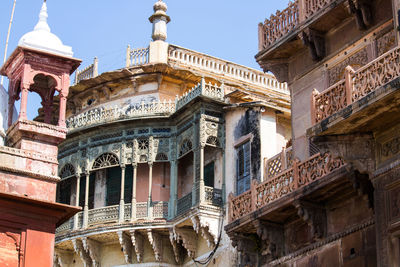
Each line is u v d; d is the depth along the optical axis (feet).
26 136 68.49
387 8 66.64
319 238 67.92
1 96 72.18
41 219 65.62
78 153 113.80
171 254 107.45
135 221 106.42
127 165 112.06
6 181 65.72
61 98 70.95
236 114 104.22
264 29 78.54
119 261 108.99
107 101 118.62
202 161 102.22
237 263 95.61
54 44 71.77
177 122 109.40
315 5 72.18
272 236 72.02
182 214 102.58
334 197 67.15
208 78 114.52
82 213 110.63
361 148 57.41
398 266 53.06
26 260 63.72
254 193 72.90
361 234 63.93
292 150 74.84
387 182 55.36
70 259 114.11
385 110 54.13
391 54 53.26
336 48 71.67
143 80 115.96
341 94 57.31
